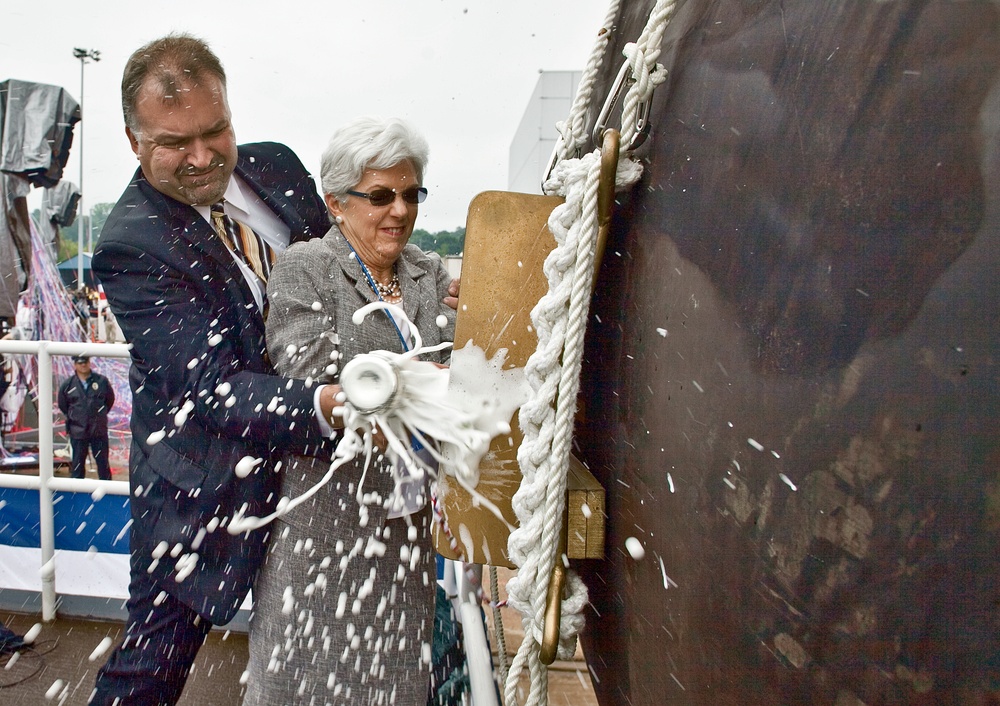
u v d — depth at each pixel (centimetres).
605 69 117
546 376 95
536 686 99
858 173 54
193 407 162
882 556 51
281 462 175
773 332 63
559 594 92
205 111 167
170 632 176
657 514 82
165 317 165
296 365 163
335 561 170
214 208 190
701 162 76
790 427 60
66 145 624
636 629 90
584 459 109
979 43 47
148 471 173
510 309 110
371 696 172
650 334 85
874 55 54
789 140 62
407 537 179
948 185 48
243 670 250
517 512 97
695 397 74
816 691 58
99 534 280
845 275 55
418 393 123
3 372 714
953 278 47
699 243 75
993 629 44
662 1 85
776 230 63
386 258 177
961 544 46
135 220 172
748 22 72
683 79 82
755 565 64
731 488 68
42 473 273
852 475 54
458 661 221
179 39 170
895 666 50
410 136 171
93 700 173
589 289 91
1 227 618
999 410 44
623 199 96
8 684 238
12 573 285
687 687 78
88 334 747
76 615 281
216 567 170
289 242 205
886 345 51
